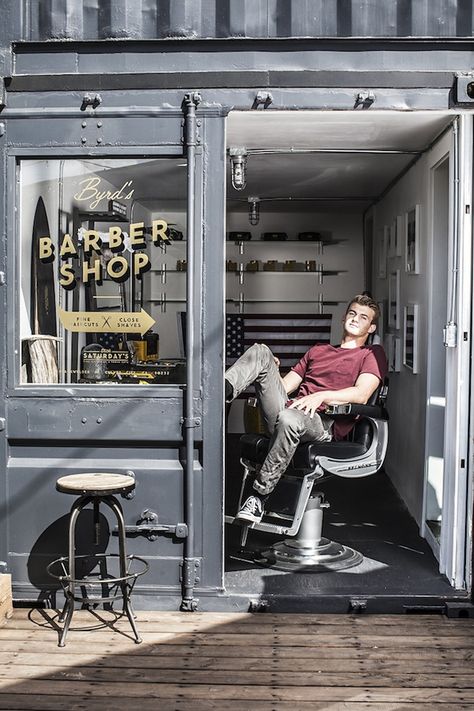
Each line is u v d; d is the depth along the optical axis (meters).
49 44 4.07
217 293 4.06
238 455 8.12
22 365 4.19
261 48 4.03
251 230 9.68
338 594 4.14
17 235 4.15
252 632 3.86
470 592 4.13
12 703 3.18
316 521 4.77
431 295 5.14
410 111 4.05
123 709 3.13
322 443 4.55
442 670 3.48
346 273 9.64
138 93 4.06
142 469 4.11
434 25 4.02
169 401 4.09
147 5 4.03
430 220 5.18
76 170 4.15
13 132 4.10
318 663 3.54
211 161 4.04
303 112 4.05
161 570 4.12
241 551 4.89
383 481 6.99
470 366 4.20
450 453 4.34
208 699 3.22
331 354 5.01
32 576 4.16
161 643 3.73
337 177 6.79
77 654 3.62
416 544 5.09
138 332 4.14
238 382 4.43
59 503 4.14
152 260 4.13
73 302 4.18
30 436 4.12
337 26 4.02
